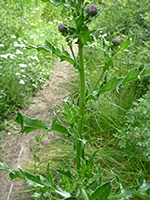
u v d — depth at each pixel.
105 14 5.59
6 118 3.43
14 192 2.35
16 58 4.11
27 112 3.61
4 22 5.16
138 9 4.98
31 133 3.19
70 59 1.34
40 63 4.87
